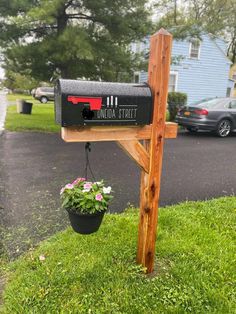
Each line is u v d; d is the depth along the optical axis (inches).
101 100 66.4
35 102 870.4
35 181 167.6
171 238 102.2
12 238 105.6
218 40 664.4
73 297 75.5
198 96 668.7
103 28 362.3
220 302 74.7
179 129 394.0
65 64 363.9
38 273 84.0
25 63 367.6
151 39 72.2
